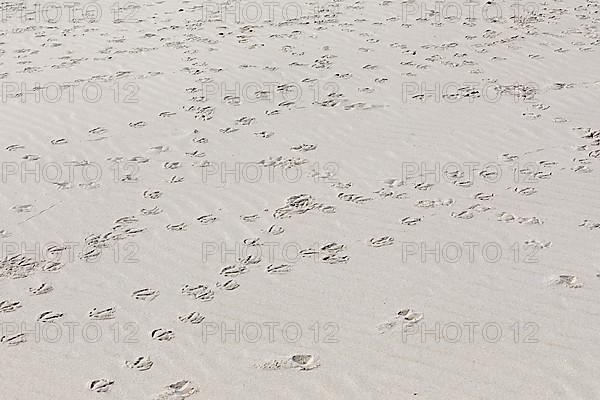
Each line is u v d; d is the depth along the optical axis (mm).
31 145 7078
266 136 7066
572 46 8969
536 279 4789
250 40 9625
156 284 4973
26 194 6203
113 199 6078
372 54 8961
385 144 6809
